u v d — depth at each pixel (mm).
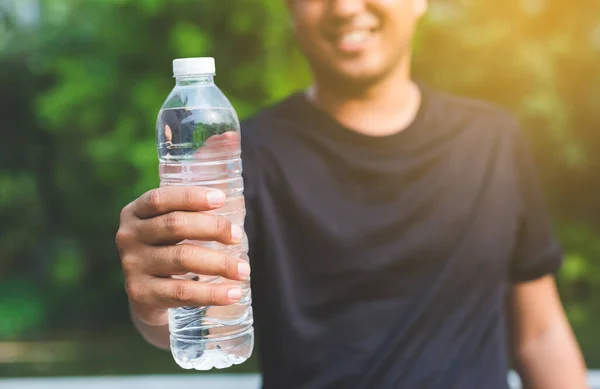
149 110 11117
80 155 12414
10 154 13484
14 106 13398
